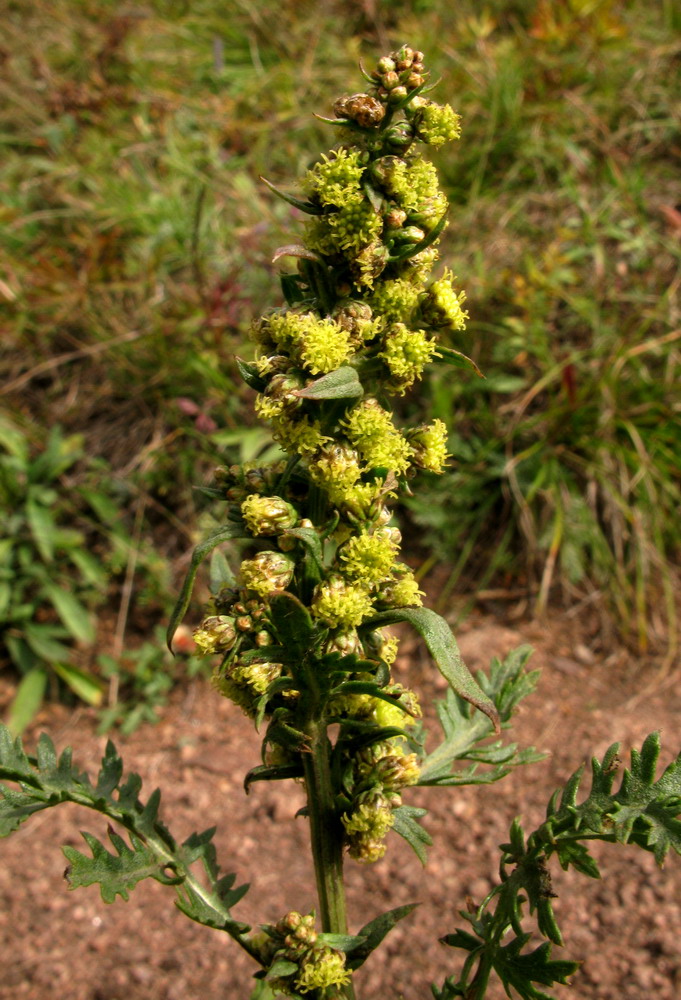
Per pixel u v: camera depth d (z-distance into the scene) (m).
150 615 0.47
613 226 0.54
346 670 0.17
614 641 0.43
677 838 0.17
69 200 0.57
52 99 0.61
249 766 0.40
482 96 0.59
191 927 0.34
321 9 0.67
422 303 0.17
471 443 0.48
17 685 0.46
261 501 0.17
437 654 0.17
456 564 0.47
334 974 0.18
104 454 0.51
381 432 0.17
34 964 0.33
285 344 0.17
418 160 0.17
